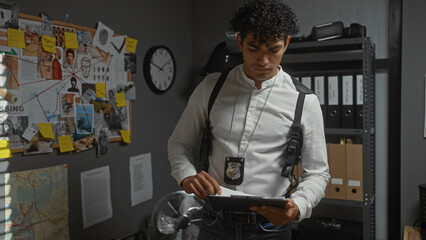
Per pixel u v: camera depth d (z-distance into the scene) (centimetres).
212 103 120
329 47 262
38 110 189
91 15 221
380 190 265
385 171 263
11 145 177
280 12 101
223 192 109
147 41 269
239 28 104
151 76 270
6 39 174
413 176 251
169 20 293
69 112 206
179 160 121
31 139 186
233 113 117
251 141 115
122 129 245
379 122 264
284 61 294
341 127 246
